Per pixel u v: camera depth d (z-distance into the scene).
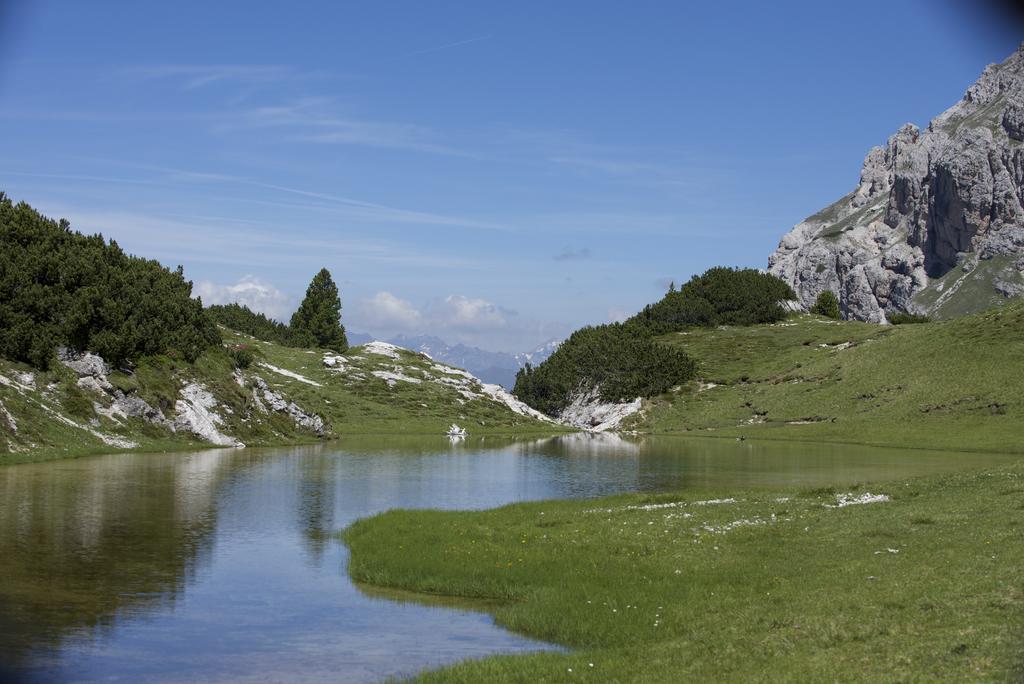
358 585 32.16
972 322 171.75
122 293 102.12
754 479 69.25
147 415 91.25
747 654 21.20
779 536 35.81
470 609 29.30
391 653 24.52
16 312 86.00
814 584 26.69
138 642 24.83
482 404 172.25
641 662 21.94
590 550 35.62
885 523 34.69
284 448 100.06
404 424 145.50
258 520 45.28
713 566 31.64
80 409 83.00
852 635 21.20
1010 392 131.75
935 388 143.25
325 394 152.75
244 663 23.39
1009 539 28.38
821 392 163.62
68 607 27.94
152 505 48.34
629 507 47.41
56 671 22.25
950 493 40.47
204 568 33.94
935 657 19.02
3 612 27.20
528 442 126.62
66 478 58.38
